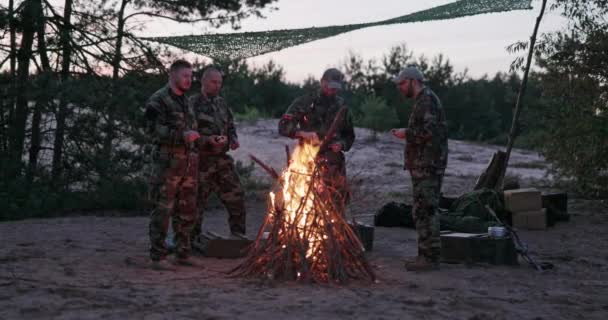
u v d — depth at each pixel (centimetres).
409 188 1697
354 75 4866
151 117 573
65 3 1412
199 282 515
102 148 1299
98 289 472
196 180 595
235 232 678
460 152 3091
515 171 2367
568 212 1138
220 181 673
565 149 1297
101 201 1251
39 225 934
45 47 1357
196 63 1381
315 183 557
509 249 643
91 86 1301
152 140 580
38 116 1306
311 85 4859
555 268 634
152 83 1369
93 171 1313
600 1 1183
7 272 530
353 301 455
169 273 556
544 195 1007
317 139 636
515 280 567
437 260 602
